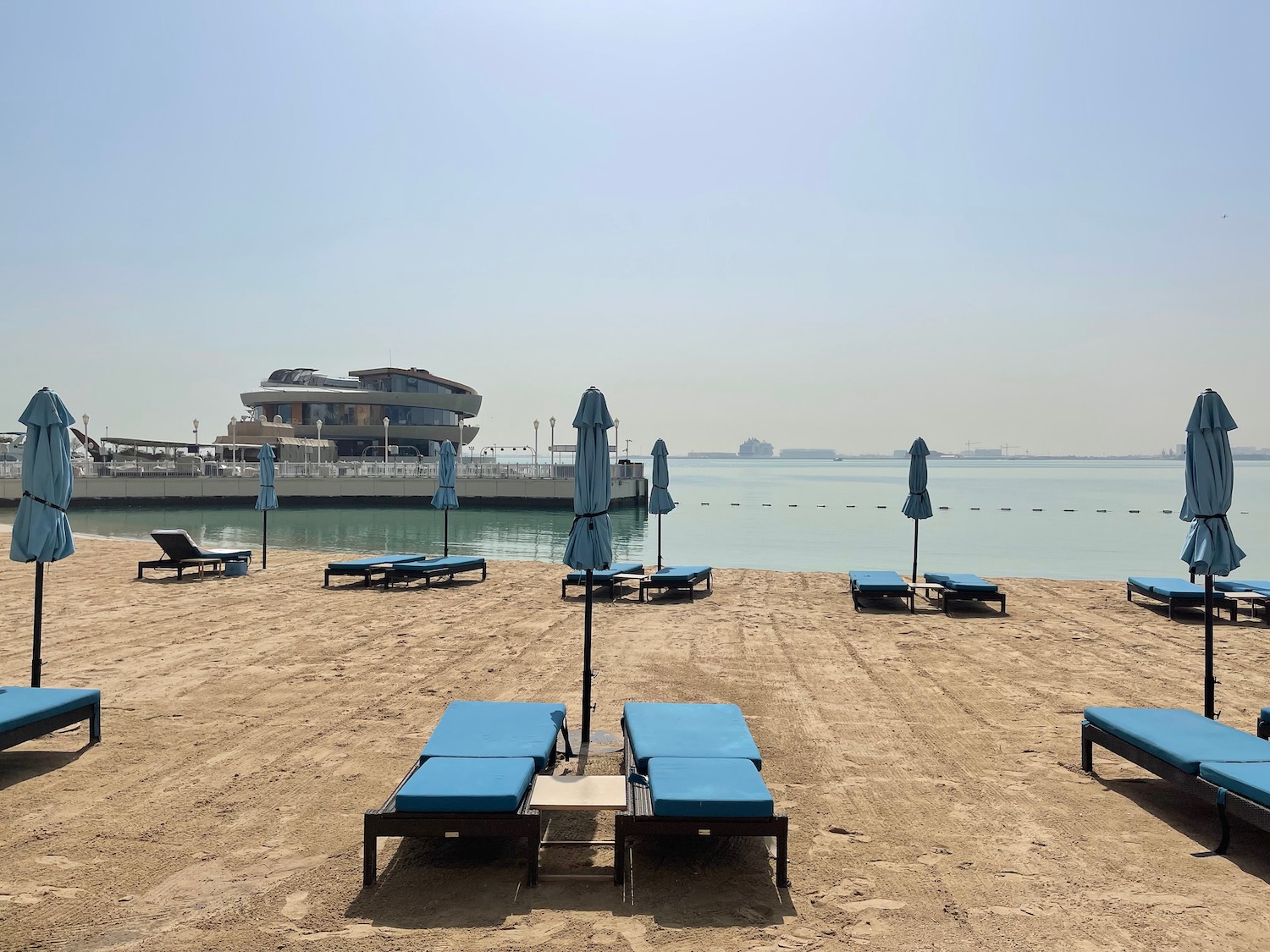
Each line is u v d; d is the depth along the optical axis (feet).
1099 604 46.14
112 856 15.30
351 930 12.90
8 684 27.48
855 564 75.20
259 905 13.61
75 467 153.48
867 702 26.21
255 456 198.39
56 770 19.63
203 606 42.98
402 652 32.53
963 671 30.32
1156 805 18.22
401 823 14.38
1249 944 12.63
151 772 19.56
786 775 19.81
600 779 16.74
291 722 23.48
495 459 189.57
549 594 47.55
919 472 52.01
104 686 27.17
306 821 16.96
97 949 12.23
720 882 14.69
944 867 15.21
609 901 13.96
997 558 80.48
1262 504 174.40
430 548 83.71
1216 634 37.96
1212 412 22.54
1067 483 322.14
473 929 12.98
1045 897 14.11
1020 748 21.93
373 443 248.73
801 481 362.53
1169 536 104.12
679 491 252.83
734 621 39.86
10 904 13.52
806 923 13.23
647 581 45.68
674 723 19.33
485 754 16.87
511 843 16.38
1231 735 18.21
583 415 22.25
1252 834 16.79
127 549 71.46
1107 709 20.31
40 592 23.43
